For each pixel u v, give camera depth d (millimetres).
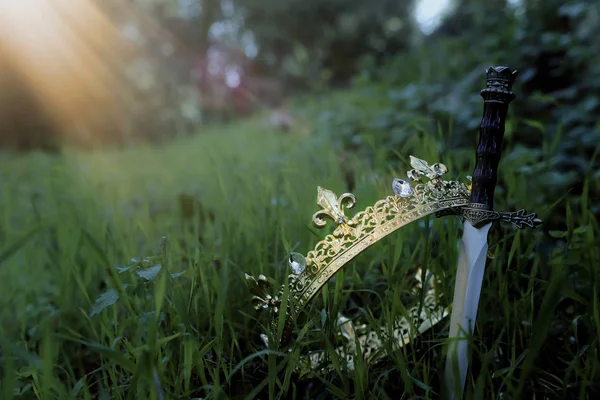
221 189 954
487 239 477
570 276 670
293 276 531
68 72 5305
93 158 2799
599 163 1161
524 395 571
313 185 935
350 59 10023
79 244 806
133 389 449
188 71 7508
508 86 475
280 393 508
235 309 710
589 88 1476
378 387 572
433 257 734
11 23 4973
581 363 588
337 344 599
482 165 479
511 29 1846
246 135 2662
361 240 520
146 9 8219
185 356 497
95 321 751
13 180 1980
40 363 407
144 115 5492
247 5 9414
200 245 762
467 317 468
